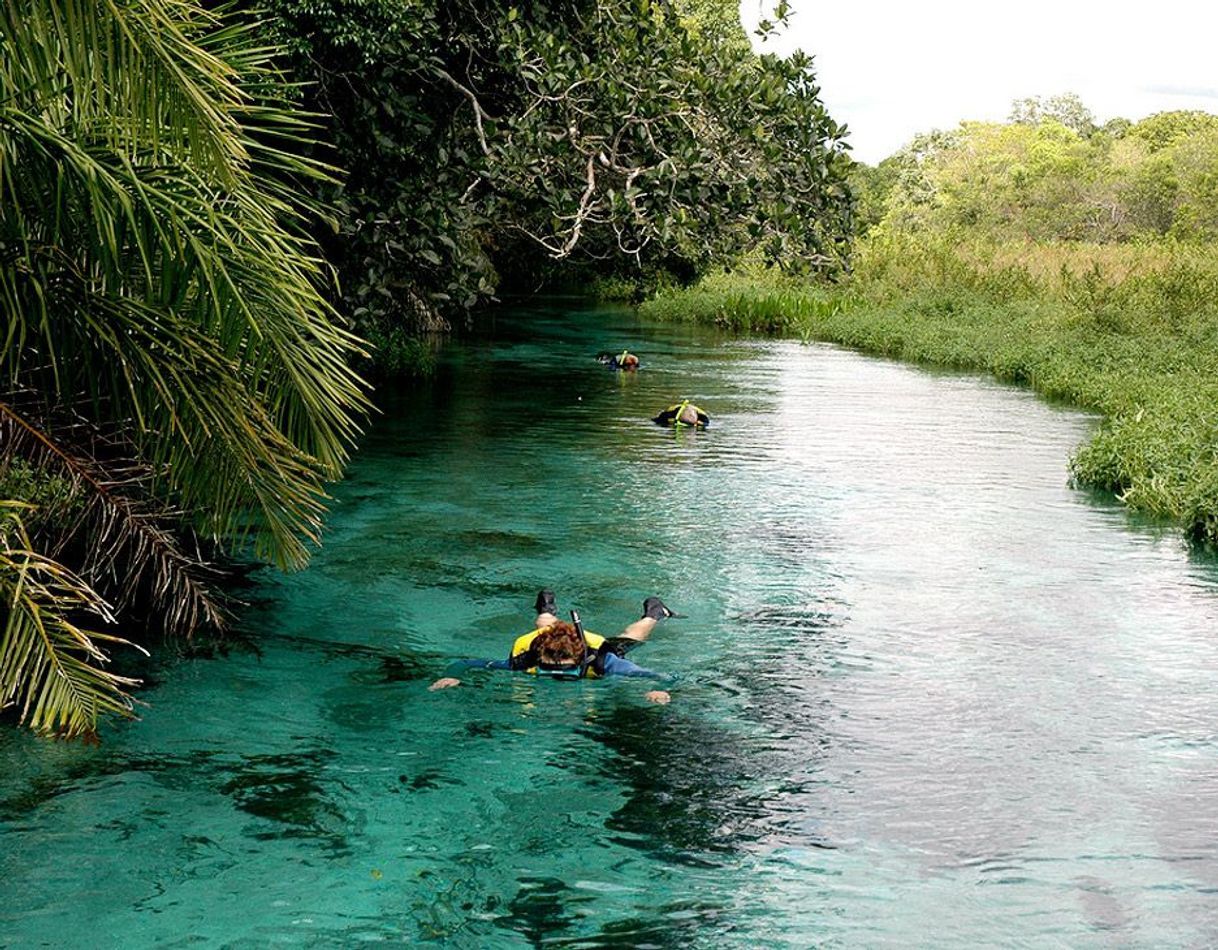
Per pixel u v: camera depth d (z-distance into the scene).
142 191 6.58
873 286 41.72
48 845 5.73
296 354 7.30
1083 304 31.11
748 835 5.99
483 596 10.01
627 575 10.68
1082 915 5.25
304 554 8.13
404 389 22.84
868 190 96.56
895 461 16.44
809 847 5.86
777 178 17.42
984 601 10.12
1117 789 6.58
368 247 16.98
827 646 8.94
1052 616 9.73
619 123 17.03
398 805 6.27
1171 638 9.23
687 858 5.75
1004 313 33.81
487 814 6.18
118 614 9.20
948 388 24.81
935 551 11.72
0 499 7.34
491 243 41.56
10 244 6.77
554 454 16.45
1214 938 5.07
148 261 6.68
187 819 6.05
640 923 5.16
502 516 12.77
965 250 46.12
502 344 32.28
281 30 13.84
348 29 14.04
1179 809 6.34
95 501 8.12
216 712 7.49
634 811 6.25
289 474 7.84
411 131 16.69
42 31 5.96
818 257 17.86
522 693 7.93
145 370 7.27
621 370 26.95
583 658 8.22
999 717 7.61
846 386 24.88
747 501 13.73
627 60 17.17
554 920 5.16
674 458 16.33
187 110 6.17
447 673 8.25
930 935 5.08
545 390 23.25
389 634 9.06
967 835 6.02
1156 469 14.20
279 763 6.76
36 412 7.53
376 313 17.11
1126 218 60.91
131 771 6.59
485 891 5.41
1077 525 12.92
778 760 6.91
